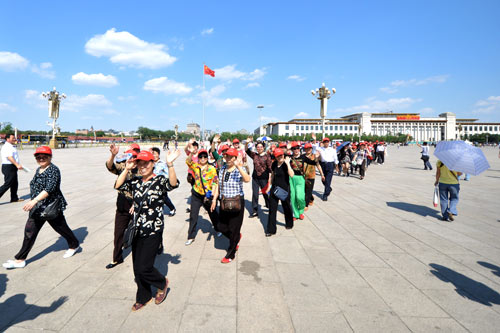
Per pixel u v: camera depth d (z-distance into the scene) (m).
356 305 2.76
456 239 4.66
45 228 5.06
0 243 4.32
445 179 5.75
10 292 2.93
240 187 3.78
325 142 7.68
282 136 105.06
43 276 3.29
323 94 25.94
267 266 3.62
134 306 2.64
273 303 2.78
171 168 2.77
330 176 7.77
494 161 22.59
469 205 7.21
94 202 7.29
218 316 2.56
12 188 7.12
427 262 3.77
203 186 4.34
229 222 3.79
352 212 6.53
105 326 2.41
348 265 3.67
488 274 3.43
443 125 125.06
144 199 2.68
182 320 2.50
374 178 12.91
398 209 6.83
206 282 3.19
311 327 2.42
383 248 4.27
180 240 4.59
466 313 2.64
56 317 2.52
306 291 3.01
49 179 3.43
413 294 2.97
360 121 123.06
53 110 36.47
